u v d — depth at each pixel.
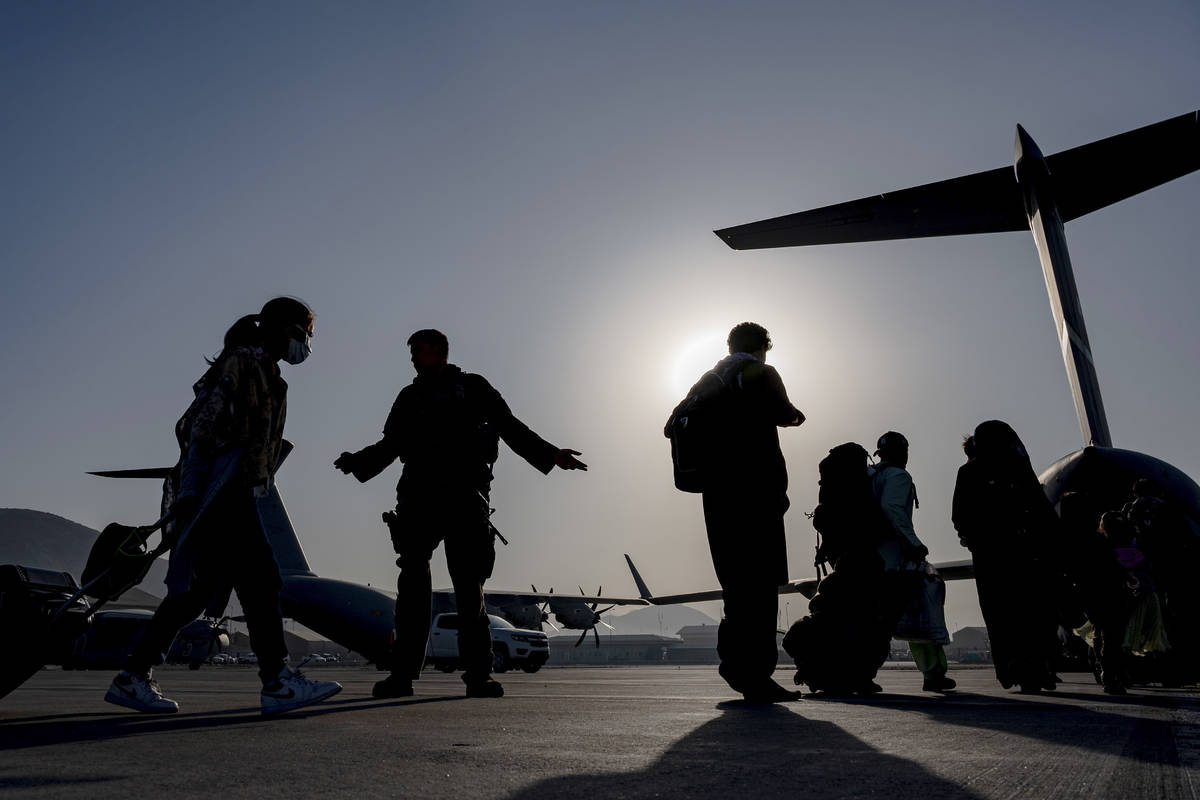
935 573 5.82
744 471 4.70
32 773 1.87
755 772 1.93
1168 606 6.17
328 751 2.31
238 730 2.93
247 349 3.67
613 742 2.54
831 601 5.62
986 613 5.93
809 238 12.99
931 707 4.16
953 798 1.58
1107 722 3.21
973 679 11.13
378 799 1.58
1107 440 11.65
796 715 3.61
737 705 4.38
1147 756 2.17
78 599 3.40
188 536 3.47
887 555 5.71
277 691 3.58
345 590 22.50
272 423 3.74
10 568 3.33
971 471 5.96
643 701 4.76
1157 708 4.06
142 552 3.48
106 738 2.65
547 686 8.30
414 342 5.24
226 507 3.57
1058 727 3.00
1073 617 6.95
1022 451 5.85
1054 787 1.70
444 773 1.92
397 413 5.26
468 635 5.21
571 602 30.72
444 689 6.98
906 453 6.05
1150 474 10.14
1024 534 5.75
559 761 2.12
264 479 3.66
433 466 5.12
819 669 5.56
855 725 3.11
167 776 1.84
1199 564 6.18
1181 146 12.52
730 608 4.75
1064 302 12.39
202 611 3.79
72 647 3.42
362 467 5.29
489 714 3.69
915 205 13.20
